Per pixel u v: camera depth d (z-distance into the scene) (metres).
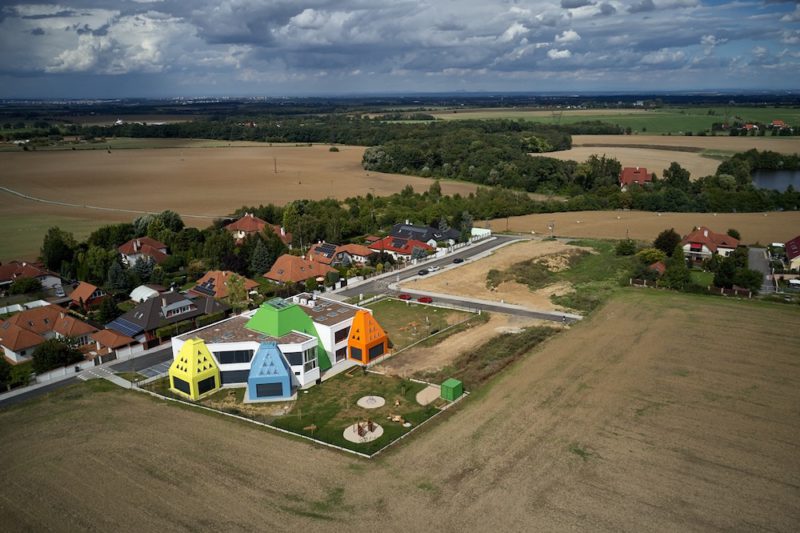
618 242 137.00
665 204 175.62
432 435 56.12
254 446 54.72
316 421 60.16
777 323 83.56
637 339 78.88
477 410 60.84
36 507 45.78
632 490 46.78
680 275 100.94
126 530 42.88
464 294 103.38
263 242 122.19
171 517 44.19
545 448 52.94
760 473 49.00
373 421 59.81
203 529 42.78
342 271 115.88
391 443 55.03
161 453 53.44
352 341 76.00
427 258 127.12
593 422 57.34
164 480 49.09
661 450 52.41
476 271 116.31
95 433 57.25
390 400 64.69
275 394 66.19
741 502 45.31
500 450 52.88
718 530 42.28
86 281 109.56
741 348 75.00
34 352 73.56
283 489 47.66
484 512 44.28
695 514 43.94
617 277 110.44
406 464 51.12
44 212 170.25
